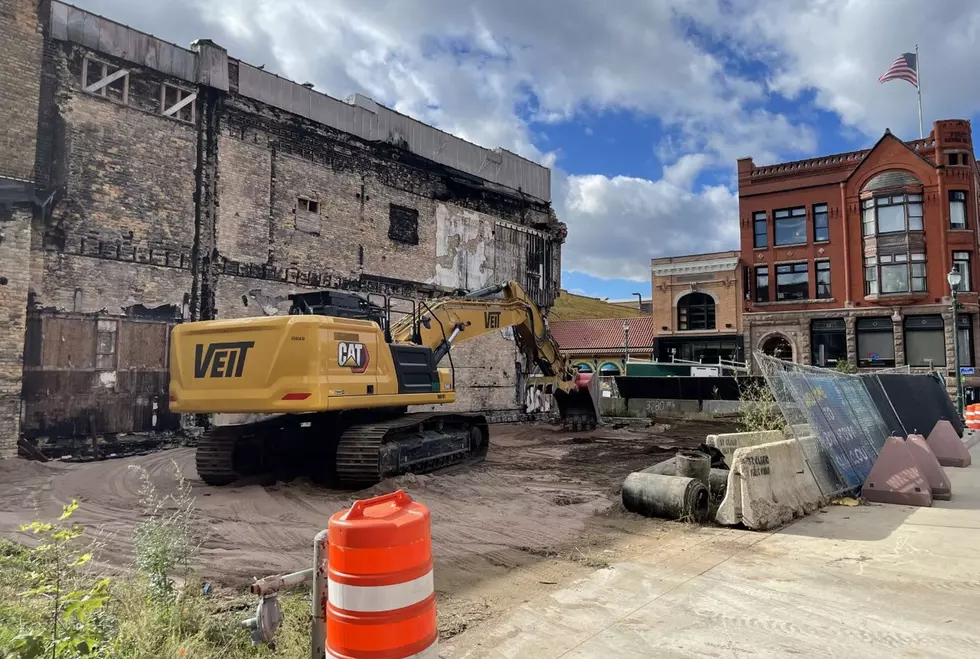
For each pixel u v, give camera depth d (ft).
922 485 29.58
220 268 54.24
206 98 54.24
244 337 32.12
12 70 43.19
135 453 47.96
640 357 146.20
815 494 28.91
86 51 47.24
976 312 103.19
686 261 124.77
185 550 16.97
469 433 43.04
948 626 15.29
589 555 21.62
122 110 49.06
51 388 44.14
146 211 49.90
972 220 104.37
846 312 110.32
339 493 32.04
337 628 9.62
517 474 39.01
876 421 40.47
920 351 105.40
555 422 77.87
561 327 164.35
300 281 60.23
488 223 82.99
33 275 43.65
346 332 33.04
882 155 108.68
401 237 70.90
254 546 22.59
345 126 65.21
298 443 37.86
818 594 17.54
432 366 39.60
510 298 53.72
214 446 34.58
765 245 119.34
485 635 14.96
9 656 10.39
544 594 17.80
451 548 22.59
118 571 18.97
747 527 24.99
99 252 47.11
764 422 38.40
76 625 12.43
